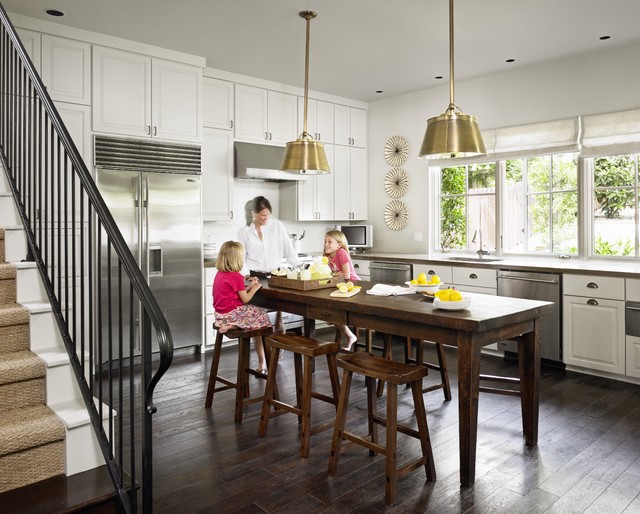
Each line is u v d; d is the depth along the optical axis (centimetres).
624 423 313
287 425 309
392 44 440
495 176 539
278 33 417
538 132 493
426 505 220
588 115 461
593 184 470
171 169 457
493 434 296
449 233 586
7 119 300
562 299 426
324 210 609
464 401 236
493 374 418
